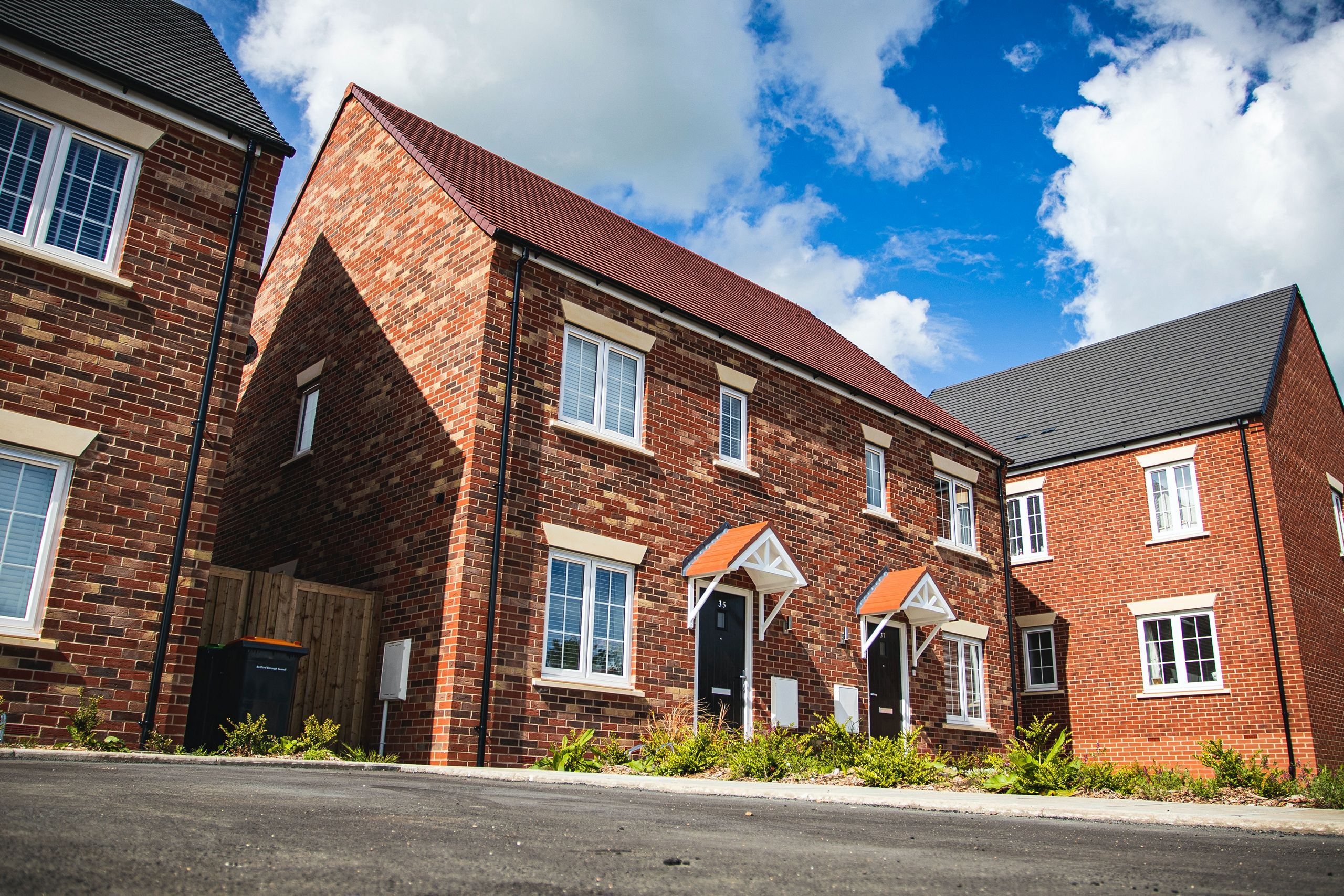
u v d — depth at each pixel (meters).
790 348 16.59
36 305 9.20
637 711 12.20
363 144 15.47
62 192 9.62
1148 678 19.36
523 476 11.73
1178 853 4.18
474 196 13.23
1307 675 17.53
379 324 13.79
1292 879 3.37
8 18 9.48
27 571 8.81
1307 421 20.92
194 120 10.54
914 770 10.32
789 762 10.70
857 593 15.90
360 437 13.45
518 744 10.99
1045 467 22.00
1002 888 3.00
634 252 16.05
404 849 3.27
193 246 10.34
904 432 17.92
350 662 11.65
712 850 3.67
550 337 12.43
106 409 9.46
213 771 6.71
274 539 14.91
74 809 3.69
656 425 13.43
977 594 18.62
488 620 11.02
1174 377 21.92
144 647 9.29
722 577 13.25
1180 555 19.39
